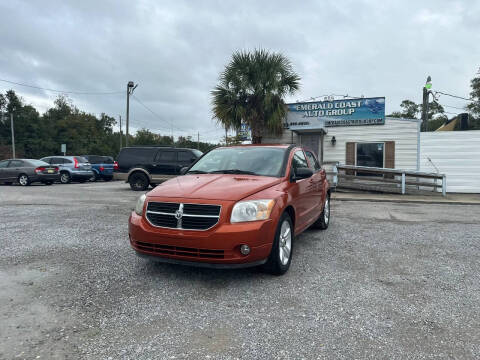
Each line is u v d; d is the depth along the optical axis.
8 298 3.21
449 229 6.62
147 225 3.66
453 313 2.99
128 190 14.06
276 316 2.90
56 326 2.70
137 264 4.24
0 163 17.84
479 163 13.40
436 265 4.34
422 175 12.50
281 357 2.30
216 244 3.38
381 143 13.97
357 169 13.12
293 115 14.82
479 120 35.09
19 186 16.83
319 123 14.54
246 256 3.44
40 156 56.97
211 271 4.02
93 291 3.40
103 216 7.50
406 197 11.94
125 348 2.39
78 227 6.36
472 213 8.74
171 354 2.32
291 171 4.68
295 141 14.97
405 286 3.62
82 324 2.73
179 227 3.51
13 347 2.38
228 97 14.08
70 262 4.30
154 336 2.56
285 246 4.07
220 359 2.27
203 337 2.55
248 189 3.78
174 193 3.75
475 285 3.66
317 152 14.79
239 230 3.41
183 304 3.12
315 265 4.31
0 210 8.33
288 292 3.42
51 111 67.44
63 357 2.27
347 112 14.23
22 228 6.26
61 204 9.44
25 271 3.96
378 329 2.70
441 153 13.67
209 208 3.48
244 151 5.21
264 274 3.95
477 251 5.02
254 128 14.36
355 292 3.44
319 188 6.05
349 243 5.46
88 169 19.67
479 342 2.51
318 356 2.31
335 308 3.07
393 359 2.28
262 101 13.92
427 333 2.64
